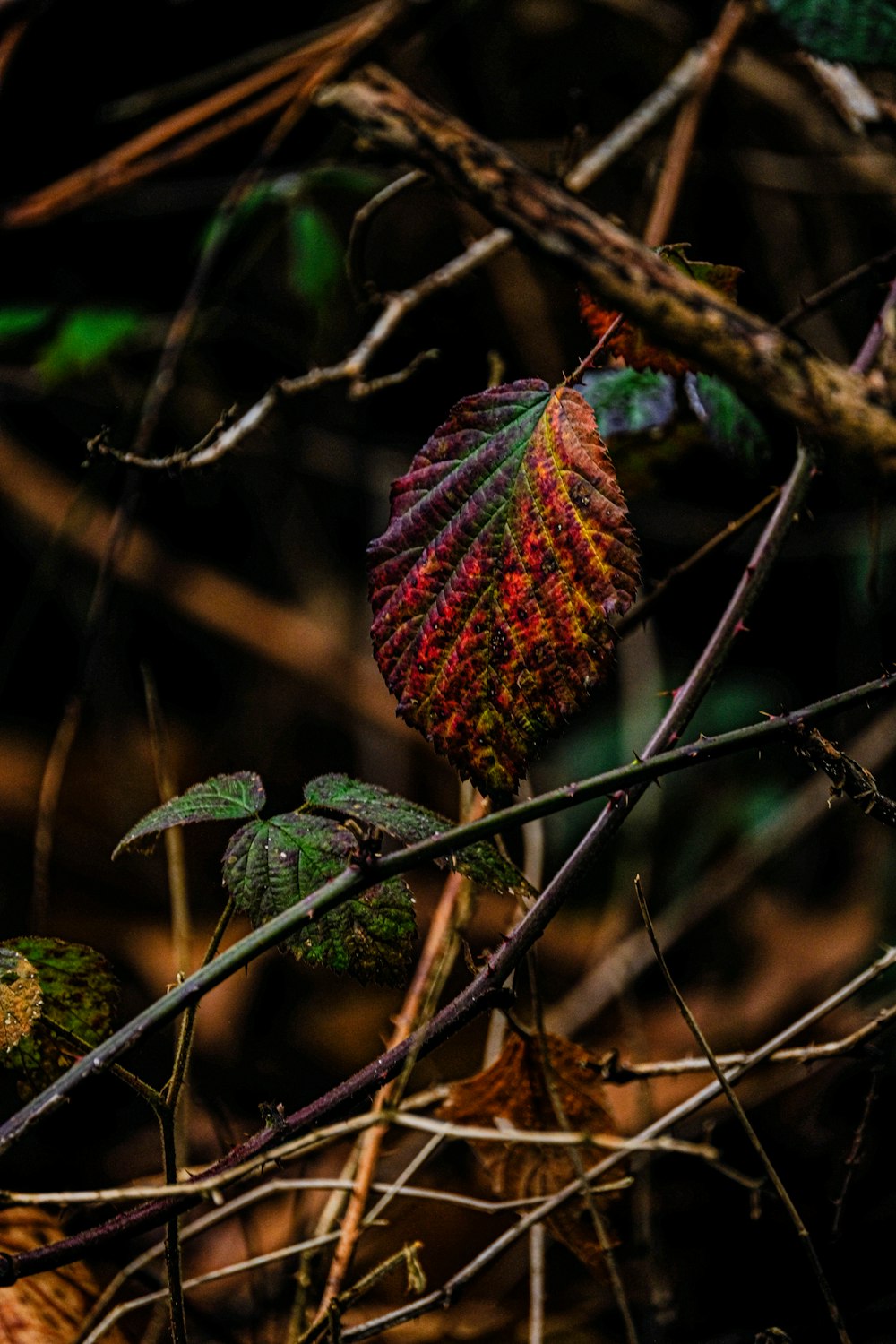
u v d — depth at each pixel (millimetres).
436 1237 953
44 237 1443
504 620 722
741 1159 1031
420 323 1441
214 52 1394
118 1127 1115
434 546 728
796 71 1335
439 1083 871
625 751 1450
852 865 1432
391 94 804
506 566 724
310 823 729
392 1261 771
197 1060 1156
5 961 724
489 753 722
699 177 1443
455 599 725
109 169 1177
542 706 720
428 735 725
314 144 1418
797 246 1455
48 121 1406
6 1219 823
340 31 1151
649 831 1392
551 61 1479
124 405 1362
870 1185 996
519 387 736
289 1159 760
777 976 1336
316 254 1167
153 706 861
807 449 798
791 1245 972
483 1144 811
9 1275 711
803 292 1452
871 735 1419
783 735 730
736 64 1254
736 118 1442
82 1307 820
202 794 738
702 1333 925
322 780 741
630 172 1412
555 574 720
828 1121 1044
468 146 797
